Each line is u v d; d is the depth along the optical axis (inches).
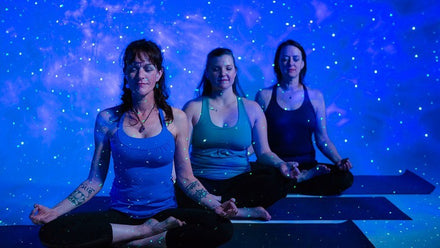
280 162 133.0
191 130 133.6
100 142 104.9
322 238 116.2
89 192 103.7
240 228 121.9
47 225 95.0
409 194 151.7
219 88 133.3
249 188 129.4
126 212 102.7
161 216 102.3
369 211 135.6
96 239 94.8
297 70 152.4
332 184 147.2
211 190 130.6
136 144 102.3
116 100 218.4
